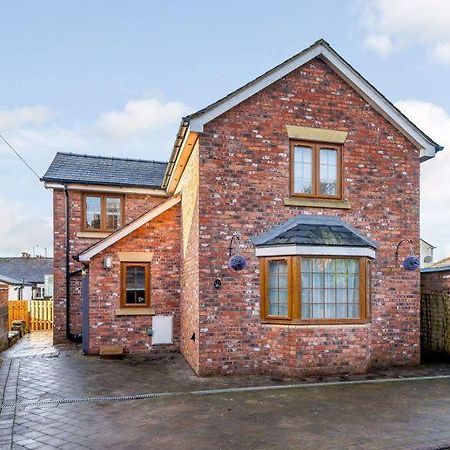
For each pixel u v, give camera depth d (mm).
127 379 9227
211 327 9531
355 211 10641
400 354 10695
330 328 9641
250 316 9766
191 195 10797
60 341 14938
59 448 5547
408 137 11195
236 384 8773
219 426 6363
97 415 6859
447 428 6281
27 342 15602
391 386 8688
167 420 6621
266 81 10047
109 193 15773
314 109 10547
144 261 12469
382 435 6004
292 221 10172
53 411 7059
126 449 5531
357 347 9812
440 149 11242
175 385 8703
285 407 7262
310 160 10555
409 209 11102
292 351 9383
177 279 12680
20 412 7008
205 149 9766
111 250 12289
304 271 9664
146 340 12336
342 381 9039
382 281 10703
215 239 9688
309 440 5824
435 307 11938
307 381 9023
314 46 10375
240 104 10047
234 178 9906
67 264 15062
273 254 9633
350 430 6199
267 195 10086
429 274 12219
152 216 12578
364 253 9836
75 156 17359
